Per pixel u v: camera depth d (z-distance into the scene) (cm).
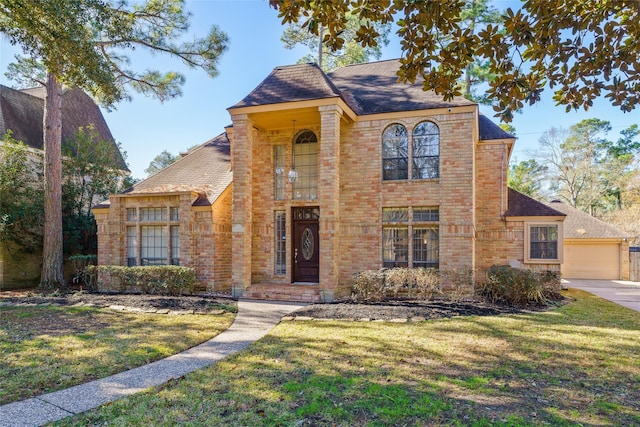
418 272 1206
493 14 2075
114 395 485
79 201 1973
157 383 527
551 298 1323
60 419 418
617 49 465
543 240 1422
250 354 657
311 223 1450
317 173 1446
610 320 962
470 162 1260
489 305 1117
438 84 541
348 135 1397
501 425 402
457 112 1278
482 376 553
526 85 504
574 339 763
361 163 1379
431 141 1325
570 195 3928
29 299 1245
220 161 1730
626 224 3167
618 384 531
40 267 1864
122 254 1530
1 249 1716
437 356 646
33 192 1773
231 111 1331
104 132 2553
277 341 743
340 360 622
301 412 430
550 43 472
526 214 1435
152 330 836
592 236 2319
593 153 3859
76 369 583
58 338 764
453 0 477
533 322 918
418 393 486
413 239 1334
